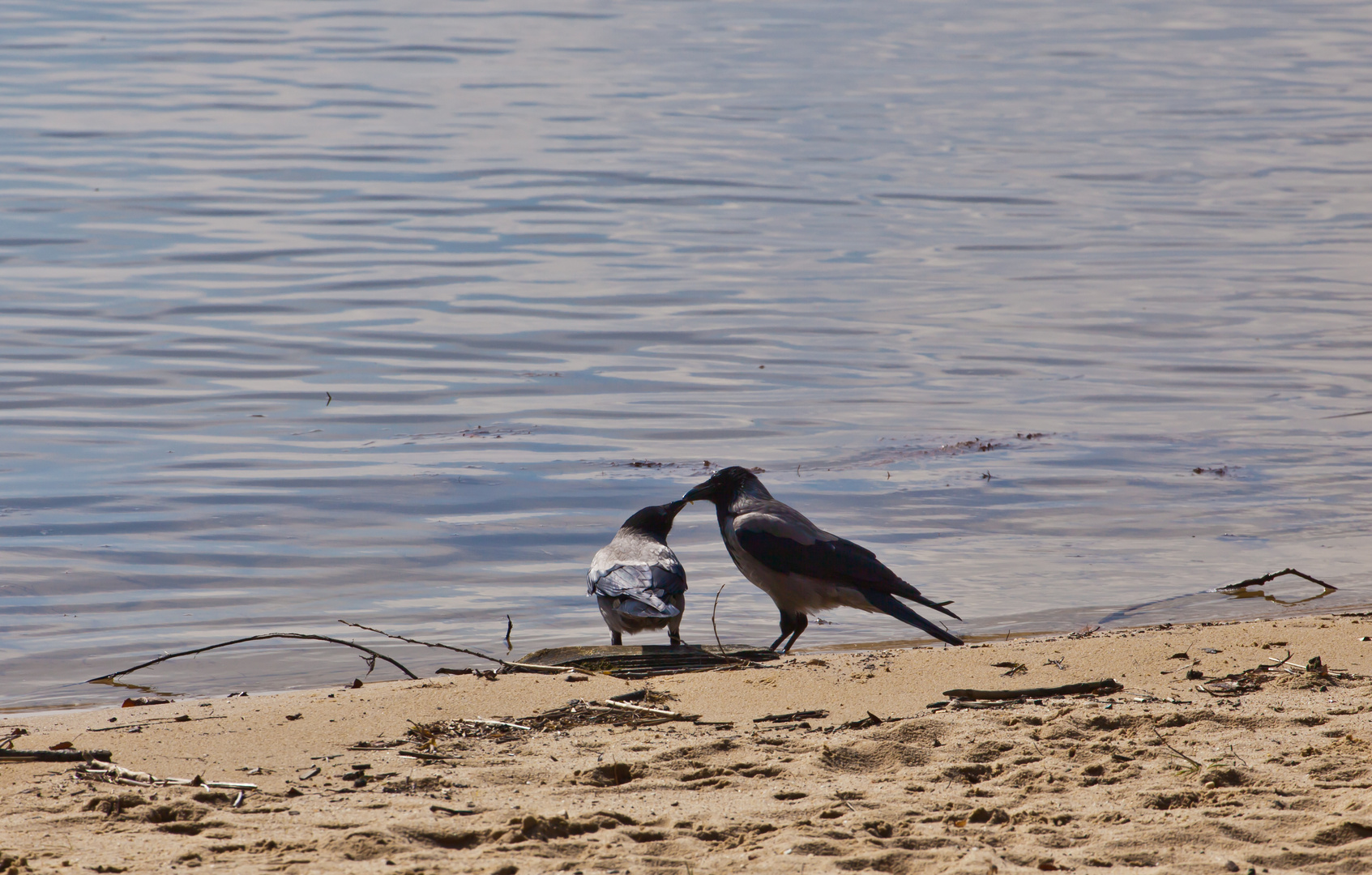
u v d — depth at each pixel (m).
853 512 15.16
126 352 20.97
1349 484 16.23
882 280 27.02
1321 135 45.31
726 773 7.15
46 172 35.16
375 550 13.71
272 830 6.20
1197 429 18.41
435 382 19.95
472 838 6.16
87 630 11.48
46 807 6.53
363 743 7.84
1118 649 9.93
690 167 38.44
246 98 46.88
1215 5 83.00
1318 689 8.67
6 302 23.64
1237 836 6.06
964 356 21.89
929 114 48.62
